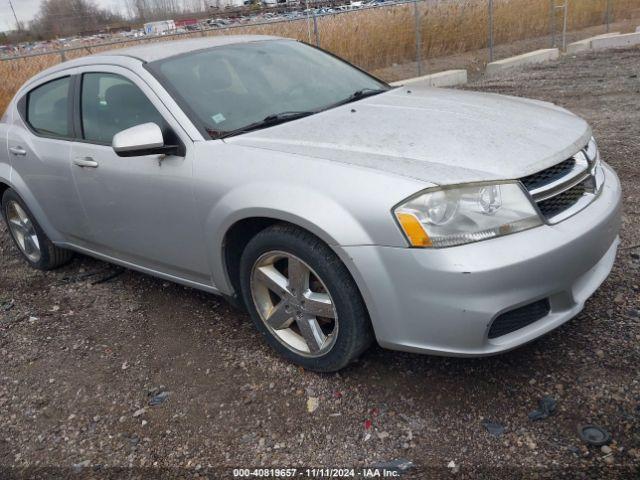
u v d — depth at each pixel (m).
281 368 3.07
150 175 3.24
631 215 4.30
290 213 2.62
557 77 10.83
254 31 12.43
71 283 4.46
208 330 3.53
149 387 3.07
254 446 2.58
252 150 2.90
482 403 2.63
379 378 2.88
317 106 3.45
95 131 3.67
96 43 11.97
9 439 2.83
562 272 2.45
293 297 2.87
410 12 14.51
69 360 3.41
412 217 2.37
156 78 3.34
